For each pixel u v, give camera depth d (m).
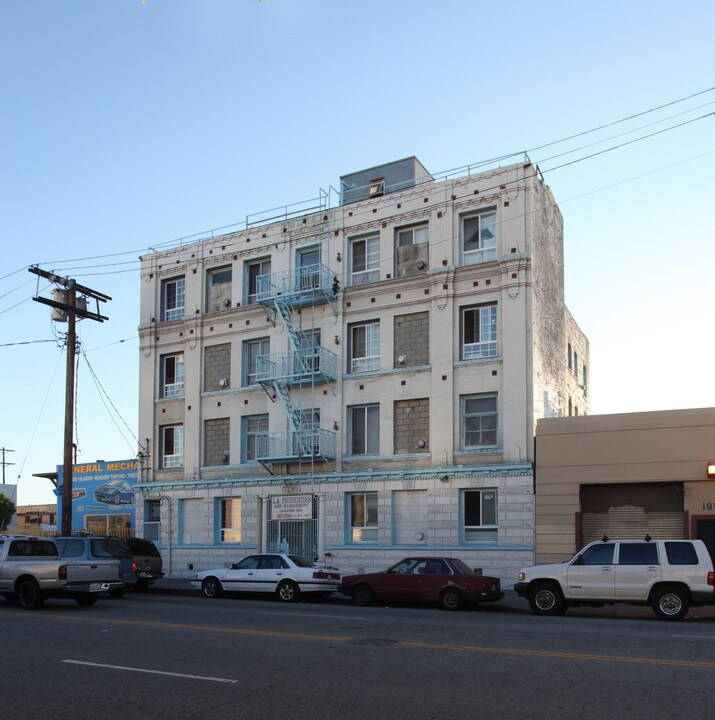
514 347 27.27
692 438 24.22
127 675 10.93
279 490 31.22
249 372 33.41
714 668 10.76
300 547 30.55
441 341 28.61
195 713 8.90
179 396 34.78
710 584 17.70
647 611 20.17
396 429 29.36
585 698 9.20
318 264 31.81
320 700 9.35
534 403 26.97
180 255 35.53
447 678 10.36
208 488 33.03
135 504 35.31
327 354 30.77
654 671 10.59
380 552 28.61
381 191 32.44
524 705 8.95
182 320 35.03
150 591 28.16
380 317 30.19
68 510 28.91
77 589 19.77
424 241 29.91
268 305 32.47
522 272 27.52
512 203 28.05
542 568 19.36
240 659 11.94
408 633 14.52
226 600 23.67
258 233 33.56
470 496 27.72
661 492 24.78
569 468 25.70
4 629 15.54
